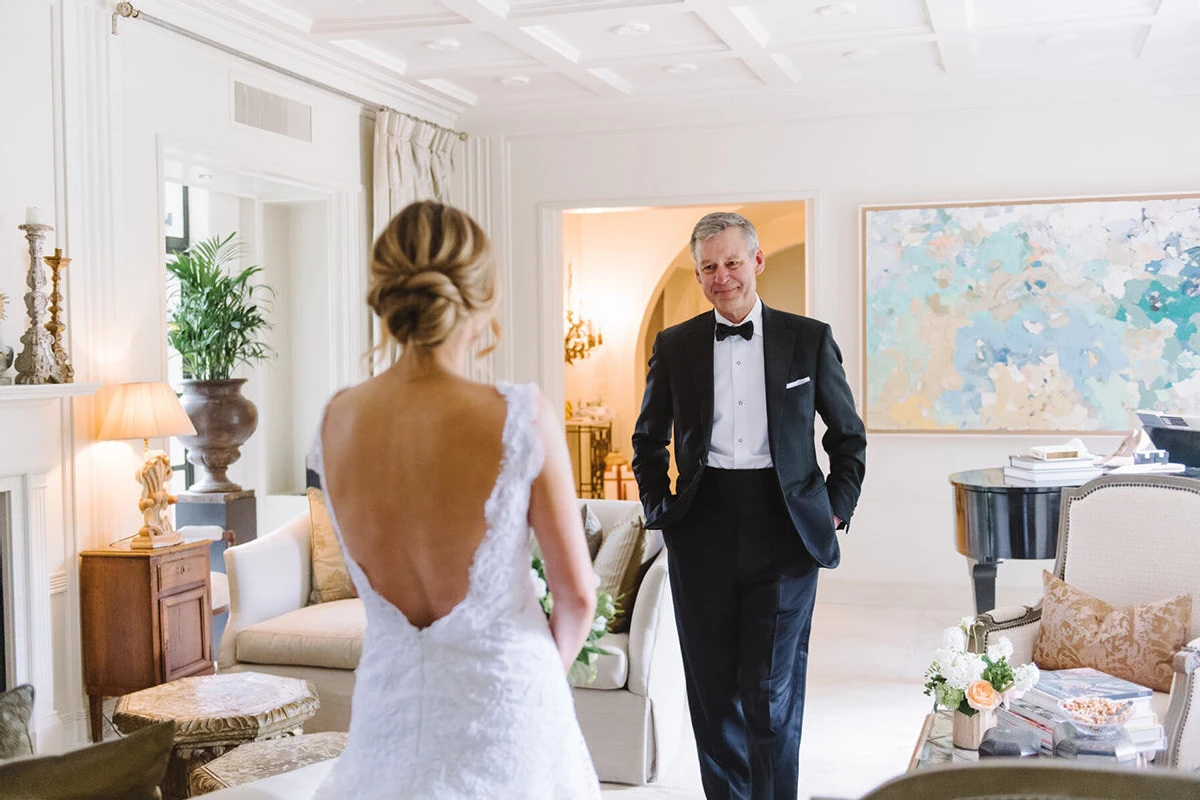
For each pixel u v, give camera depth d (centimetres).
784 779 292
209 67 520
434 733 146
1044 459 489
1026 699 284
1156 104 630
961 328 659
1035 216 646
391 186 659
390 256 146
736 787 299
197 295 588
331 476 153
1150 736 272
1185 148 627
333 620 428
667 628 405
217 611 511
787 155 690
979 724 270
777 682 290
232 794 186
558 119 724
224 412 590
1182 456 507
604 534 439
